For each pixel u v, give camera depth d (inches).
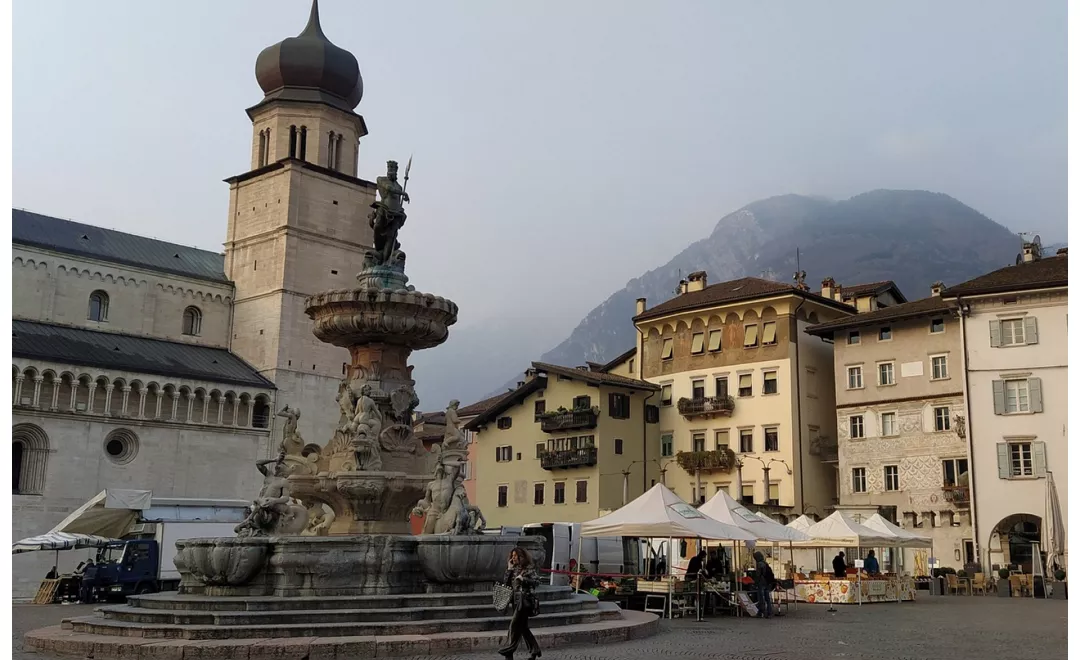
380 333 967.0
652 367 3019.2
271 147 3531.0
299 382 3302.2
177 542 820.6
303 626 692.7
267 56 3570.4
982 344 2266.2
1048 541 1977.1
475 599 781.3
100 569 1740.9
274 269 3363.7
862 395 2519.7
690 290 3198.8
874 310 2829.7
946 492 2283.5
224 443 3029.0
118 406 2824.8
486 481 3090.6
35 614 1337.4
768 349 2728.8
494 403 3430.1
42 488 2620.6
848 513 2464.3
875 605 1526.8
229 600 738.8
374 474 890.7
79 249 3189.0
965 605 1530.5
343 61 3599.9
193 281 3417.8
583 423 2787.9
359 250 3550.7
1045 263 2335.1
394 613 726.5
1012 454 2198.6
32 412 2615.7
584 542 1633.9
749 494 2704.2
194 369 3058.6
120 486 2773.1
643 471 2874.0
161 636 698.2
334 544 784.3
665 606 1152.2
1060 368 2171.5
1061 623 1109.1
